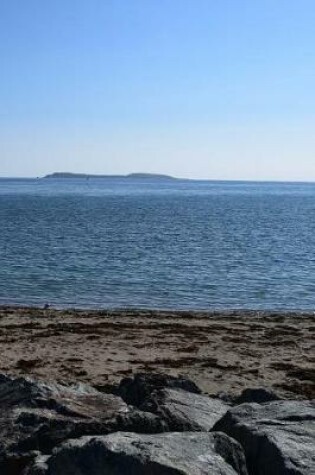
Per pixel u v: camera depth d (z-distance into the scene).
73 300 31.80
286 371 17.05
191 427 8.57
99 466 6.66
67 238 62.97
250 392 10.79
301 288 37.00
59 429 7.96
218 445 7.24
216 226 82.50
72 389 9.85
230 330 22.88
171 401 9.35
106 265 44.00
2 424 8.28
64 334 21.20
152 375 11.23
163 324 23.81
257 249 56.59
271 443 7.34
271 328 23.66
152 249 54.66
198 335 21.64
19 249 52.50
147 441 7.07
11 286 35.28
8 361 17.19
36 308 28.47
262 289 36.34
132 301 31.97
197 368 17.03
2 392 9.58
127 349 19.12
